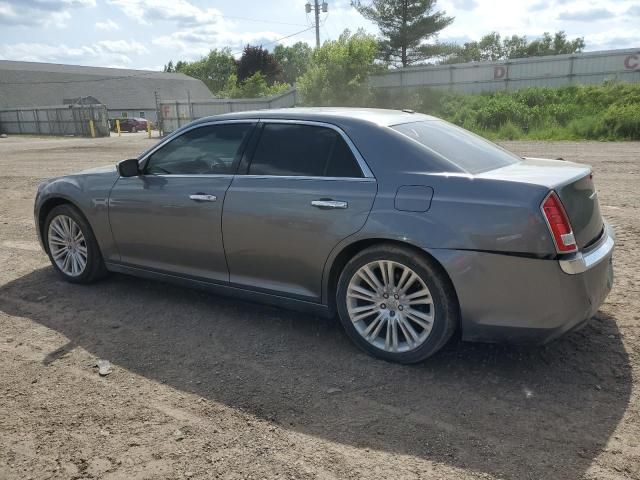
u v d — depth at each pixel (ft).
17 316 14.82
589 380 10.77
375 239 11.43
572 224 10.32
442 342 11.08
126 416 10.00
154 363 12.05
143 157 15.40
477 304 10.53
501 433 9.22
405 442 9.08
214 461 8.70
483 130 77.41
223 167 13.80
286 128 13.12
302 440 9.21
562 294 10.09
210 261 14.02
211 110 117.50
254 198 12.89
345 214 11.61
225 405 10.32
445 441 9.06
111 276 17.97
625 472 8.18
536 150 52.60
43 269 18.90
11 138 127.95
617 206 26.11
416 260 10.94
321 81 112.98
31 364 12.08
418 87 120.57
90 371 11.74
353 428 9.51
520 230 10.03
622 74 107.65
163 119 120.47
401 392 10.62
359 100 113.60
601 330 12.84
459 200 10.59
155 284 17.12
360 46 111.65
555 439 9.02
